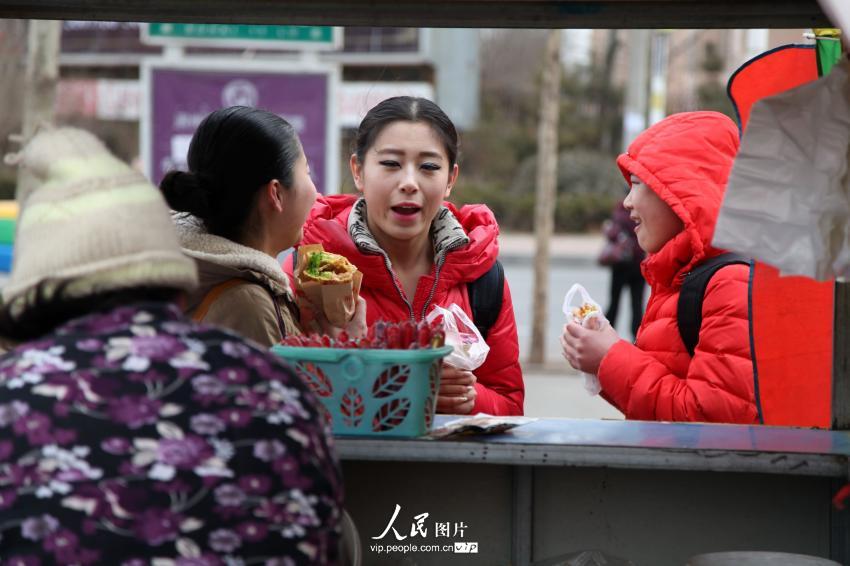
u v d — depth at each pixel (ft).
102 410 5.26
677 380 10.55
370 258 10.90
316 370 7.75
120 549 5.07
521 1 9.05
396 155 10.71
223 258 8.82
